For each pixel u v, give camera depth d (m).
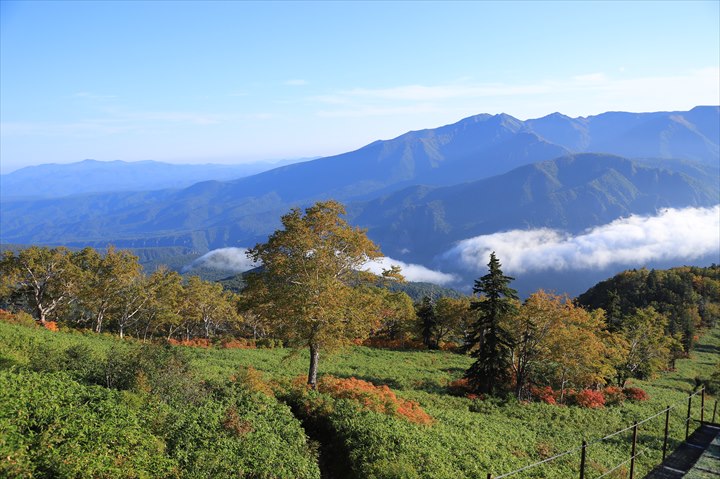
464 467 19.52
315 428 22.41
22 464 11.02
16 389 14.65
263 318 31.17
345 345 31.31
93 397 15.98
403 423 23.39
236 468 14.98
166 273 68.56
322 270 30.06
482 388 40.75
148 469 13.23
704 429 18.94
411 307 75.88
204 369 30.28
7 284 54.28
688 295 124.12
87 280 57.66
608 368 44.38
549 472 21.61
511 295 41.34
